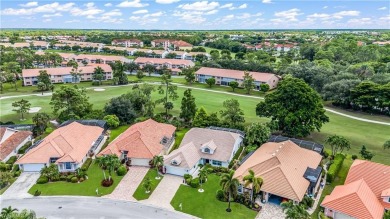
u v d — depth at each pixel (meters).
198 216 49.19
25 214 42.12
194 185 57.09
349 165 65.81
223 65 169.00
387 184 52.03
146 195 54.84
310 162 60.81
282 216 48.94
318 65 148.75
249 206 51.12
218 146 67.62
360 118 98.81
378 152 72.38
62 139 67.75
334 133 85.00
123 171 61.75
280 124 81.00
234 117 83.31
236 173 58.03
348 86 107.00
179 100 118.44
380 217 45.31
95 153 70.94
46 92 130.00
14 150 69.94
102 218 48.69
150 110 94.94
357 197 47.22
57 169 61.00
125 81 148.75
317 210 50.62
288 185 51.62
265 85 131.75
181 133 83.69
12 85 143.62
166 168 62.28
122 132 84.06
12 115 97.50
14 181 59.47
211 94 129.75
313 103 77.25
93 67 160.62
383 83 113.81
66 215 49.34
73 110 90.81
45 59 181.62
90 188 57.12
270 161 57.06
